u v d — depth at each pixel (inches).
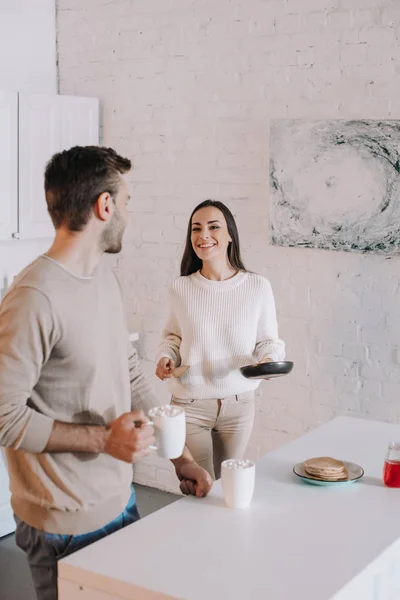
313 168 143.2
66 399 74.5
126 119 167.2
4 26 163.2
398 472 85.6
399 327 141.4
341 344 147.5
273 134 146.6
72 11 171.0
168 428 77.4
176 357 123.5
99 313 76.0
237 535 73.9
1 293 157.3
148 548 71.4
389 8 135.5
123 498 80.0
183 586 64.6
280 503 81.3
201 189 159.3
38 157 154.7
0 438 70.2
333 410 149.9
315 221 144.4
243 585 64.7
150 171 165.3
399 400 143.1
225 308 120.0
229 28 151.9
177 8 157.4
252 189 152.9
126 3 163.8
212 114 156.2
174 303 122.6
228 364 120.0
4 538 148.9
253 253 154.3
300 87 145.6
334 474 85.9
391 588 73.2
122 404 80.0
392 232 137.5
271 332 122.6
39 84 171.6
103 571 67.1
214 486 86.7
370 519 77.5
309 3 142.8
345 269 145.0
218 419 121.1
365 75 138.9
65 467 74.9
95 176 73.9
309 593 63.5
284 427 155.3
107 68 168.2
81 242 75.0
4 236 150.1
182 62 158.4
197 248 120.3
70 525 75.7
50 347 72.1
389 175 136.2
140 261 169.0
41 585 78.4
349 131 138.8
